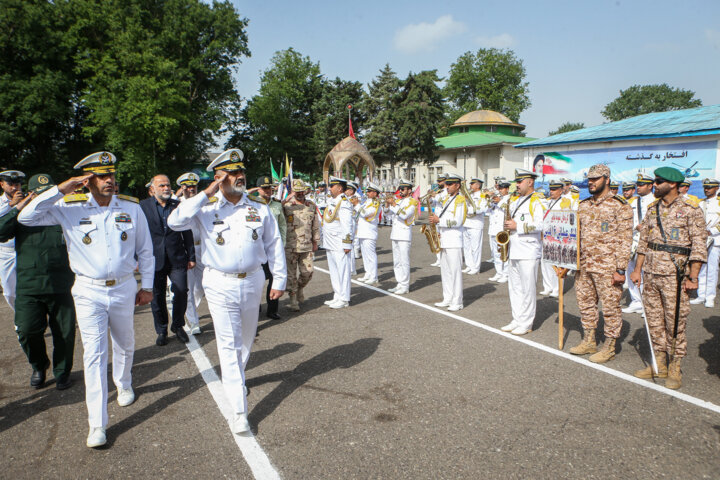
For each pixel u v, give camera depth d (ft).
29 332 13.96
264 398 13.50
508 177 121.29
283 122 143.74
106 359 11.67
